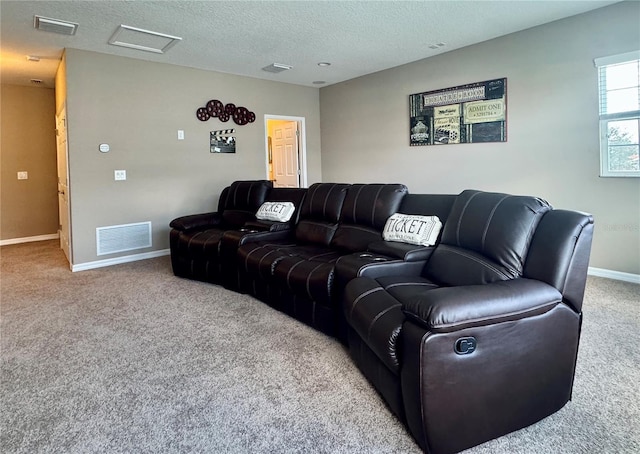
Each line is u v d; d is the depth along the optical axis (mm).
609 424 1654
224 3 3295
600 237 3746
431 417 1432
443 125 4926
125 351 2449
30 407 1879
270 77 5938
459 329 1425
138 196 4910
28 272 4422
